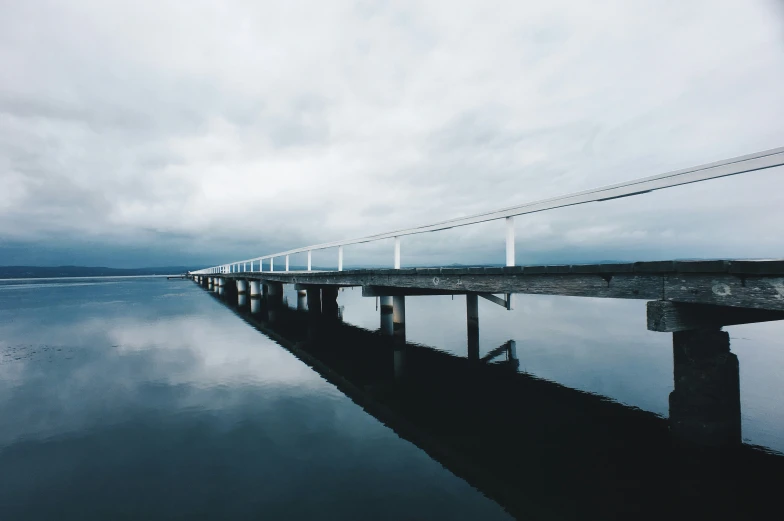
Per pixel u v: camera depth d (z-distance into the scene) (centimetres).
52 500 370
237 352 1071
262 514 346
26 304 2531
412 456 463
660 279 402
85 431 537
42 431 538
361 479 407
